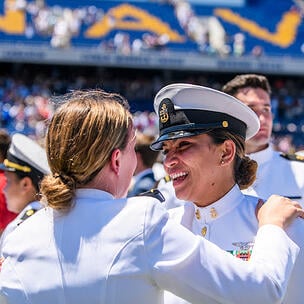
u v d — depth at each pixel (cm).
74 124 208
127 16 3066
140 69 2898
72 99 218
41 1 2984
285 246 209
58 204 206
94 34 2948
